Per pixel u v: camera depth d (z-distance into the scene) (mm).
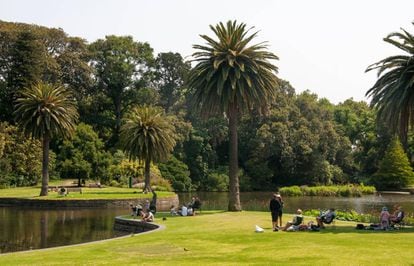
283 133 95938
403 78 30172
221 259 15742
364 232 22422
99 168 80562
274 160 101375
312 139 96750
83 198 54094
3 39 80000
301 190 81000
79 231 31828
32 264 15492
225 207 46156
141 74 100062
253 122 101625
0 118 79750
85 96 96000
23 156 72250
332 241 19219
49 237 29062
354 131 111562
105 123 95812
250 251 17203
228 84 39281
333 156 99438
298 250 17016
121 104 100500
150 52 101125
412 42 30594
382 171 90062
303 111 104500
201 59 40188
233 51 38406
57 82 86875
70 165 76812
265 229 24344
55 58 89125
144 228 30234
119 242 20766
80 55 94000
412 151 93562
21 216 42719
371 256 15602
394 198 71688
